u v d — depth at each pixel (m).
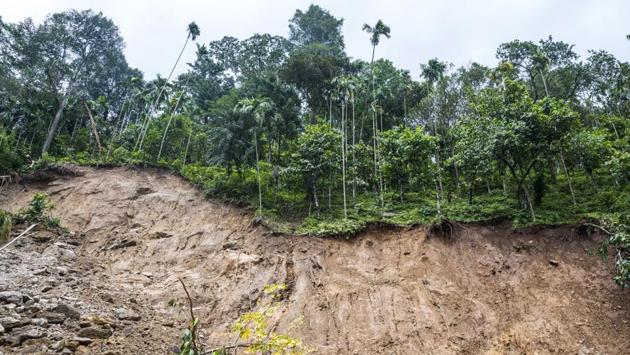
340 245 19.30
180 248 20.75
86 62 47.62
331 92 32.22
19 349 8.90
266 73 39.09
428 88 31.03
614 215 17.36
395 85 36.12
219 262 18.80
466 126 21.73
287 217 24.38
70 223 23.41
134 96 43.19
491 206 21.20
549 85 30.55
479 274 16.50
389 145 25.88
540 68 28.12
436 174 24.56
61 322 10.70
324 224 21.00
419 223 19.56
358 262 18.02
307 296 15.84
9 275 13.84
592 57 30.02
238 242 20.84
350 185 29.41
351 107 34.34
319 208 25.16
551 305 14.55
